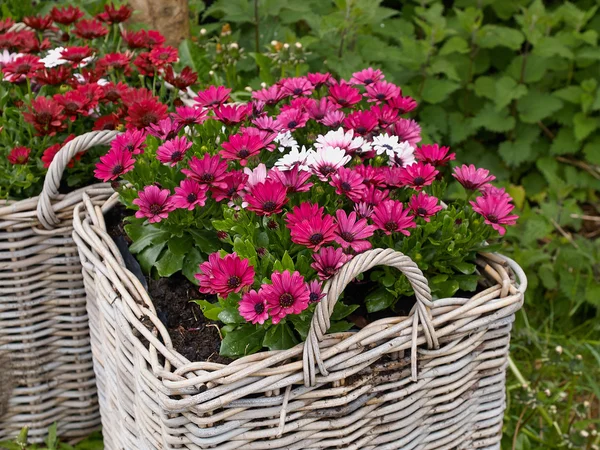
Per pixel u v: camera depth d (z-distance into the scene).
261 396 1.34
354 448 1.45
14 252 1.85
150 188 1.49
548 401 2.10
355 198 1.44
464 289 1.54
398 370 1.43
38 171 1.98
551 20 3.03
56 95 1.90
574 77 3.46
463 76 3.25
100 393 1.93
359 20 2.69
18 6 2.65
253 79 2.70
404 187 1.61
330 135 1.56
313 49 2.80
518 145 3.13
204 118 1.70
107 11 2.24
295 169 1.45
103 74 2.14
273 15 2.91
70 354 2.07
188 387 1.29
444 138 3.30
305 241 1.31
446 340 1.45
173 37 2.68
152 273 1.70
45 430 2.14
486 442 1.68
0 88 2.07
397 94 1.77
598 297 2.61
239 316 1.38
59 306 2.00
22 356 2.01
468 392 1.57
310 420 1.38
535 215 2.84
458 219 1.52
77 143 1.74
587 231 3.18
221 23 2.99
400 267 1.32
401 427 1.49
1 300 1.92
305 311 1.37
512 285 1.50
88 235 1.67
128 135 1.65
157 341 1.38
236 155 1.51
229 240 1.49
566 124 3.21
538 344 2.45
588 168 3.22
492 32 3.18
